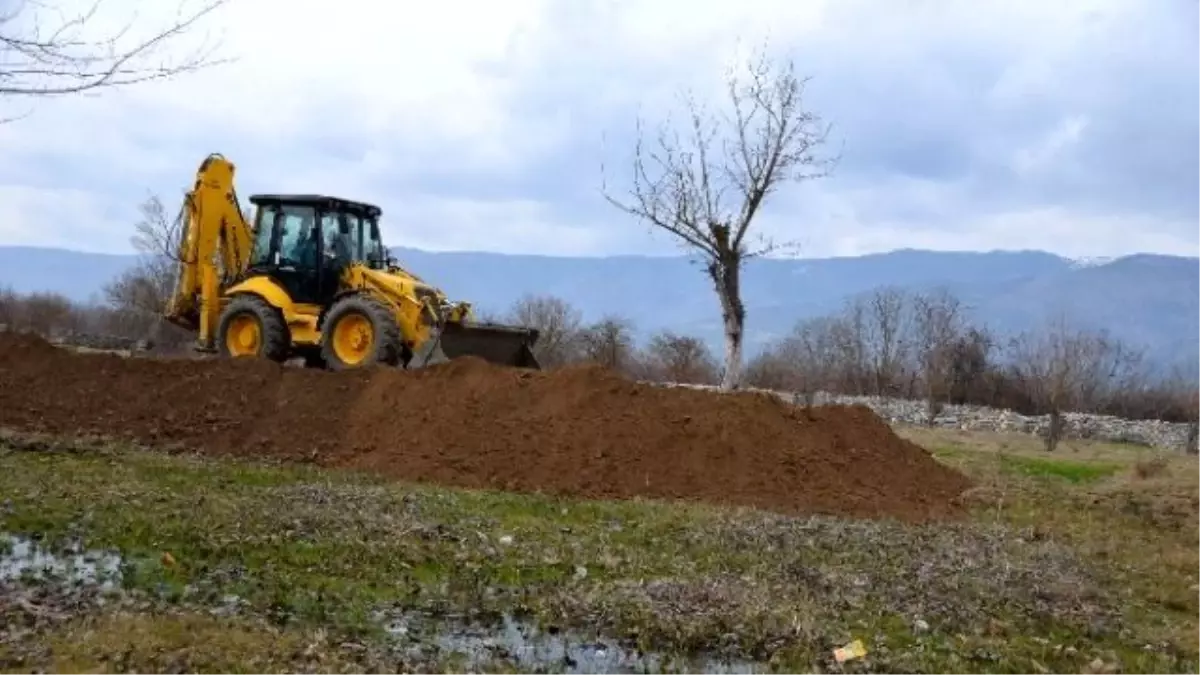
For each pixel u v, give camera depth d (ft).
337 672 21.31
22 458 42.01
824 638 25.04
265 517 33.37
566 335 145.38
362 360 53.88
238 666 21.20
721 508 40.47
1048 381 107.96
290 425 49.14
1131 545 38.01
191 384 51.93
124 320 144.56
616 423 46.09
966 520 41.70
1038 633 26.96
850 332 154.51
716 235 58.44
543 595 27.27
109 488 36.58
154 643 22.02
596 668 23.11
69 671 20.44
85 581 26.61
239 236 62.13
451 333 54.80
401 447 46.62
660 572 30.14
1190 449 79.97
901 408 99.86
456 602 26.58
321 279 57.93
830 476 44.68
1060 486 49.55
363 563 29.32
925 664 23.94
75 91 20.52
